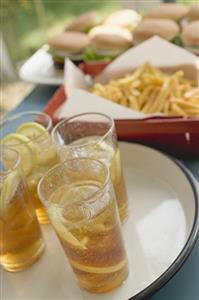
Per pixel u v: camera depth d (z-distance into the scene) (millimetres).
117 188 616
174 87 790
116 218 541
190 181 656
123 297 548
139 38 1014
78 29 1136
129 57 904
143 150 731
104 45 1027
